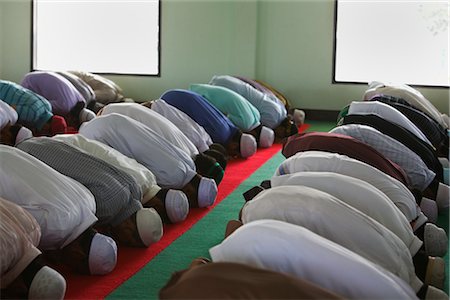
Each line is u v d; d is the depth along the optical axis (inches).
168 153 149.9
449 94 332.2
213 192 156.5
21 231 99.5
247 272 70.5
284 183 107.6
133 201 128.7
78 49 372.5
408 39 336.2
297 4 350.9
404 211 116.4
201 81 365.4
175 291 70.4
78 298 107.1
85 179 120.7
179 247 133.1
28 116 232.7
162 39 366.0
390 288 76.0
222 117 217.3
